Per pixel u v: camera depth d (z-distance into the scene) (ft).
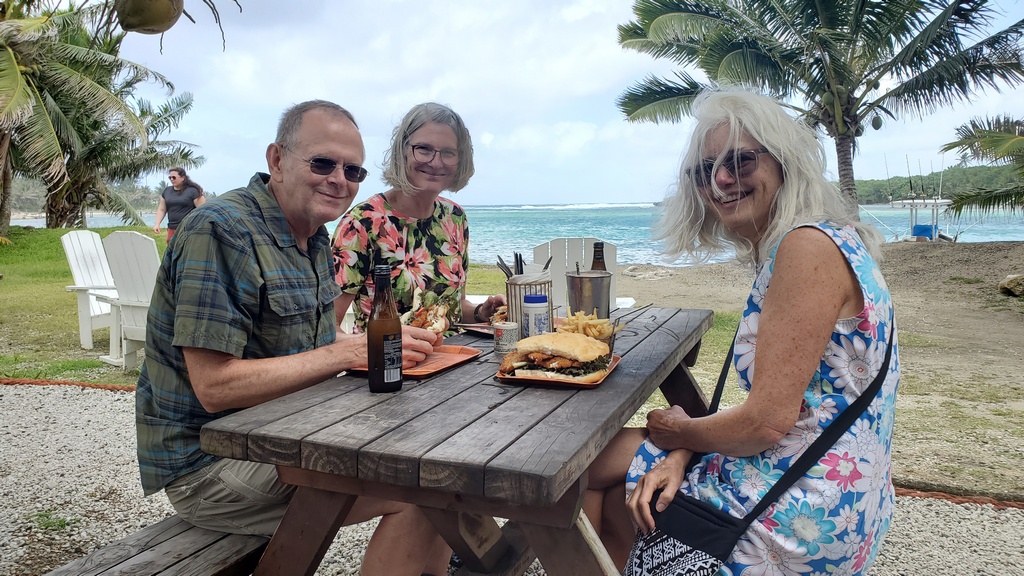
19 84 40.01
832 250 4.83
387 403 5.34
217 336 5.45
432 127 8.38
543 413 5.06
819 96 46.47
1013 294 36.37
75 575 4.93
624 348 7.59
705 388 16.84
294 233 6.56
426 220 8.99
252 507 5.61
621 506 6.05
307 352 5.92
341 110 6.46
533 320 6.96
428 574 6.87
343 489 4.80
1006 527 9.20
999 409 15.08
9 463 11.67
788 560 4.84
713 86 5.89
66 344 22.67
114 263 18.03
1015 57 39.96
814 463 4.91
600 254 8.26
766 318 4.97
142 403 5.89
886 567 8.23
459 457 4.09
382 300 5.66
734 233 6.01
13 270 47.44
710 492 5.24
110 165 75.61
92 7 4.51
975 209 45.11
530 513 4.52
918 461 11.60
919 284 41.75
